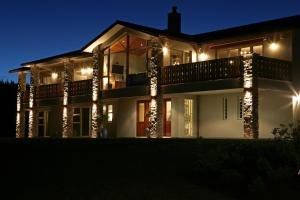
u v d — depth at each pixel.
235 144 11.86
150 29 23.98
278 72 20.53
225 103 23.34
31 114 33.81
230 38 23.00
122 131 27.34
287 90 20.88
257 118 19.47
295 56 20.89
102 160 11.77
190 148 13.24
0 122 40.12
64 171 10.44
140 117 26.25
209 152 11.13
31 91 33.94
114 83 27.09
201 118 24.33
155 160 11.81
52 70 34.78
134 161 11.69
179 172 10.78
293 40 20.94
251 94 19.42
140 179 10.02
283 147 10.89
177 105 23.88
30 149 13.77
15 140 18.22
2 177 9.77
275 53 21.53
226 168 10.48
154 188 9.42
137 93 24.89
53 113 32.88
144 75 24.56
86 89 28.67
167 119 24.61
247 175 10.17
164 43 23.45
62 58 30.98
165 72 23.30
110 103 28.48
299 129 12.16
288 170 10.05
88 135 30.83
